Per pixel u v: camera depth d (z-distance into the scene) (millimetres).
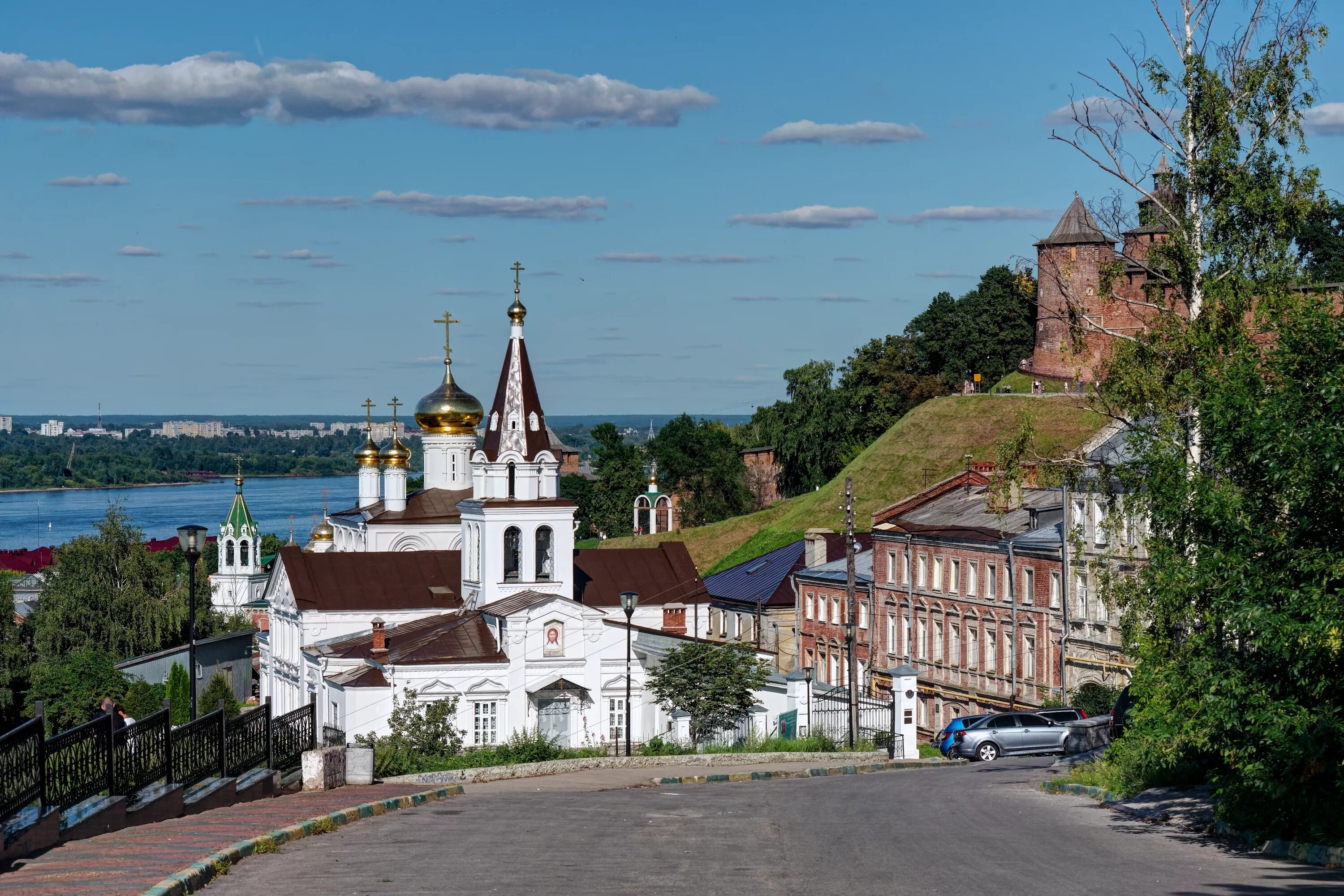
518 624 69312
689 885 17484
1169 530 28188
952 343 159125
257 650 113625
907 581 80562
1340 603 21578
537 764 43062
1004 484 43375
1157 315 39125
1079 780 32250
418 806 28562
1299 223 37656
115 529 103375
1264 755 22703
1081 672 65188
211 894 16656
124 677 86000
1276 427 23406
